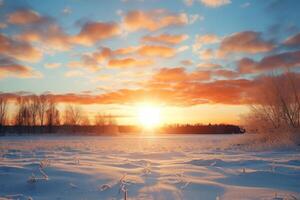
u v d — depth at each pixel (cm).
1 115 7069
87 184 654
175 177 732
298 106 2527
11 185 657
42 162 879
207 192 589
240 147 2248
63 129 7819
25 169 805
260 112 2578
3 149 1845
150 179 707
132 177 722
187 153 1636
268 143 2178
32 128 7619
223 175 780
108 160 1141
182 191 596
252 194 573
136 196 563
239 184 670
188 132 12719
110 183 662
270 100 2552
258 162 1059
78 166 870
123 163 1016
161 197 555
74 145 2516
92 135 7275
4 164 921
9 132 7462
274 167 877
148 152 1691
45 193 605
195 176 766
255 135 2556
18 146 2275
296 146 2038
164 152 1698
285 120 2534
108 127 8425
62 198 560
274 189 617
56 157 1273
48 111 7769
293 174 774
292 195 556
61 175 727
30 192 615
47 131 7706
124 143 3231
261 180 709
